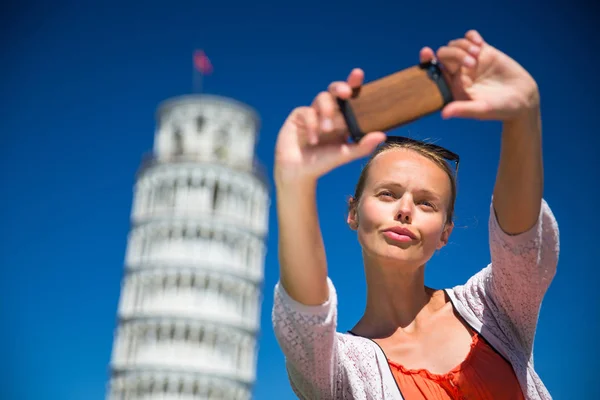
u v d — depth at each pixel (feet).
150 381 207.92
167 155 241.96
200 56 253.65
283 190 7.60
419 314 9.34
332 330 8.38
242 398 214.90
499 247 8.60
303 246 7.90
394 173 8.85
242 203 235.61
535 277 8.62
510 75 7.16
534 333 9.25
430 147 9.34
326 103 7.09
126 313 217.97
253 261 231.30
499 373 8.60
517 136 7.55
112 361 216.54
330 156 7.23
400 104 7.04
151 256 222.69
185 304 215.10
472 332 9.04
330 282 8.64
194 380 207.72
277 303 8.49
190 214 225.15
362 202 9.06
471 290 9.43
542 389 9.17
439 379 8.49
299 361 8.51
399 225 8.71
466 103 6.98
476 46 6.98
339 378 8.84
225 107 248.52
